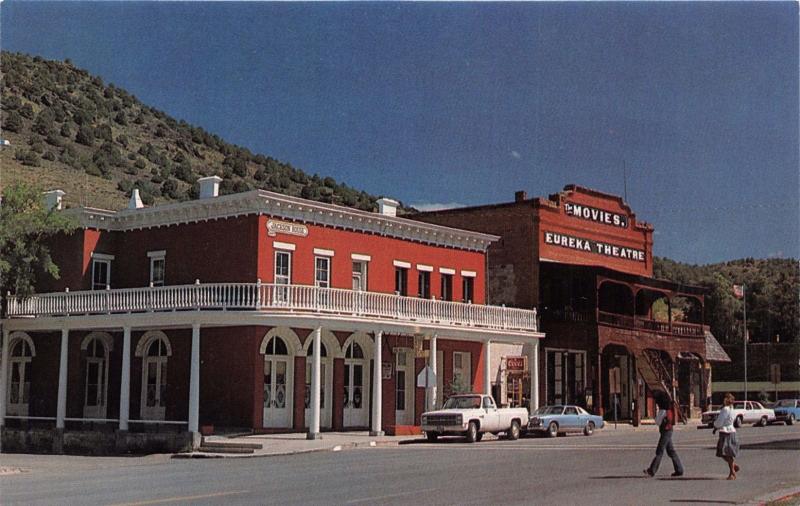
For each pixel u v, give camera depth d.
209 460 27.28
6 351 37.09
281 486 17.44
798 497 15.46
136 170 104.56
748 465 22.23
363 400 38.16
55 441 33.84
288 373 35.38
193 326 32.16
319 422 35.44
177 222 37.09
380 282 39.22
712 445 29.66
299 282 35.62
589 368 49.06
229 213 35.41
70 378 37.66
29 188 36.84
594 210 52.44
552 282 47.31
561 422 36.66
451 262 43.34
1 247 35.03
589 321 44.22
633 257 55.22
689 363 56.25
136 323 33.34
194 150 126.62
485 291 45.38
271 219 34.91
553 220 49.03
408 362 40.44
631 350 46.78
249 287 32.34
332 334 36.66
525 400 44.72
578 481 18.20
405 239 40.81
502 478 18.78
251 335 34.25
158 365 37.00
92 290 36.75
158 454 30.30
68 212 38.03
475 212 50.06
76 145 105.06
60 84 127.31
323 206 36.38
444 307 38.75
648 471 19.33
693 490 16.64
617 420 49.97
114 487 17.98
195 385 31.28
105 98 133.25
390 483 17.83
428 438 32.56
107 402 38.06
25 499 15.83
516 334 42.00
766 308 93.50
